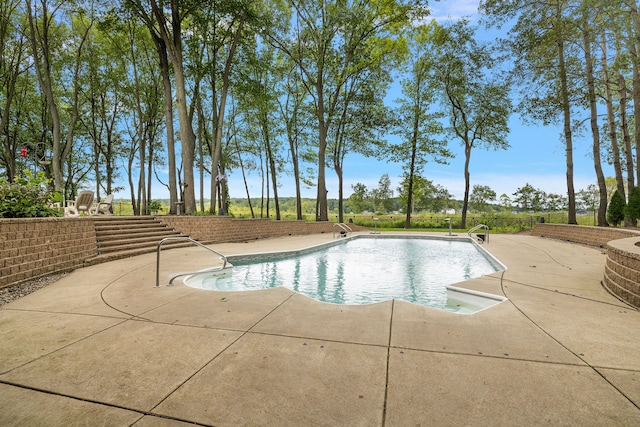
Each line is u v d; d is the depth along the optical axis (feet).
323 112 77.20
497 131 79.10
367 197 136.46
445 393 6.48
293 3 67.72
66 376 7.23
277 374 7.29
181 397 6.39
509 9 45.29
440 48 76.38
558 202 98.68
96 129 83.97
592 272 20.18
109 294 14.76
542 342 9.12
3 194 21.20
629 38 42.52
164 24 45.34
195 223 40.22
